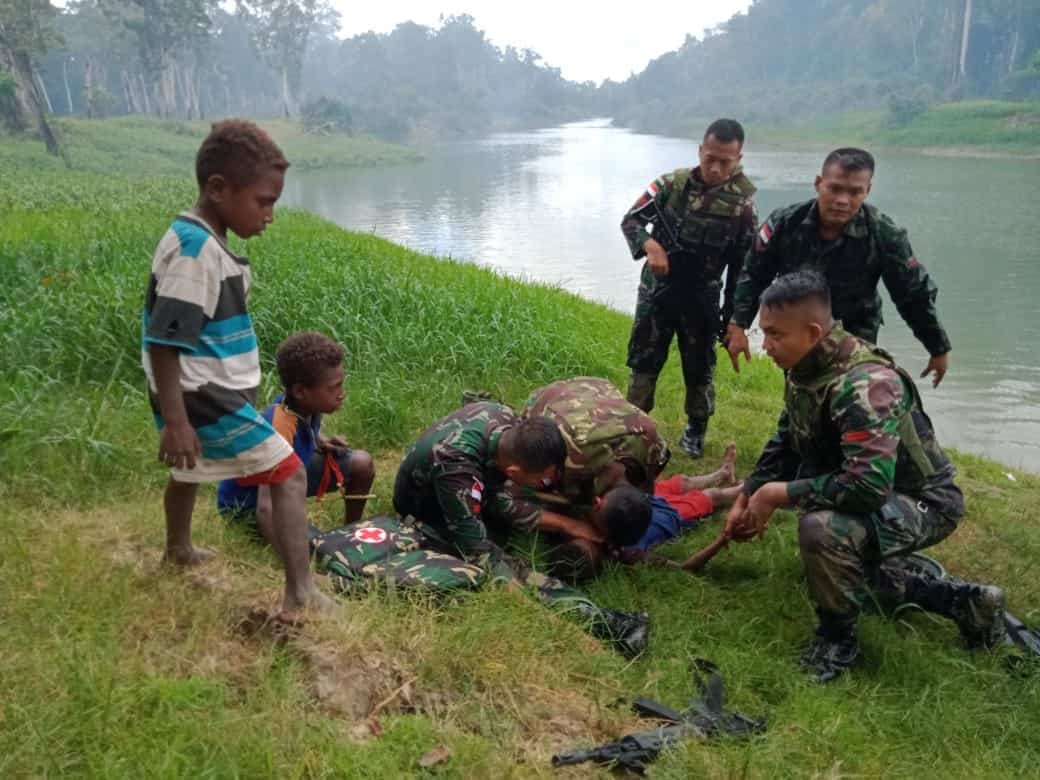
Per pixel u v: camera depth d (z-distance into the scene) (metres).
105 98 68.00
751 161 52.31
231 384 3.00
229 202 2.95
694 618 3.85
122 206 15.79
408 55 111.88
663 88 129.38
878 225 4.50
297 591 3.15
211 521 3.96
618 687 3.21
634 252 5.58
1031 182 36.88
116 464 4.49
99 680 2.70
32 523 3.79
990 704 3.42
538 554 4.12
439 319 7.58
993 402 10.55
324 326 6.86
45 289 7.11
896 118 64.94
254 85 100.50
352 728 2.78
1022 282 17.38
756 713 3.24
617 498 4.09
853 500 3.48
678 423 6.73
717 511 4.95
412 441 5.57
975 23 76.19
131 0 61.19
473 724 2.86
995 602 3.75
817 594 3.61
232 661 3.00
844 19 94.69
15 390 5.10
